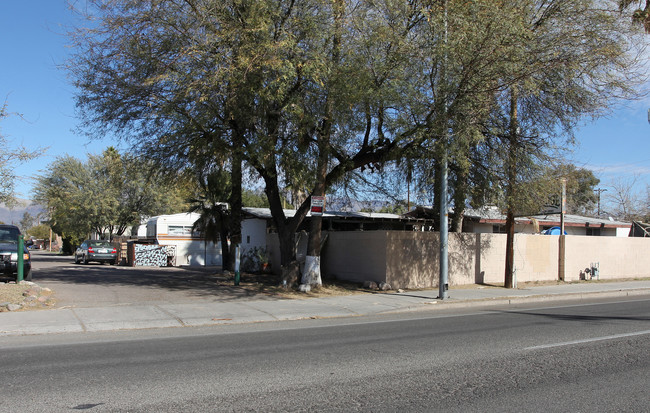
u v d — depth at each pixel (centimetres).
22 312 1120
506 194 1619
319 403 541
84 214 3844
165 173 1702
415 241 1831
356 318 1215
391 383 621
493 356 773
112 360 734
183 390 584
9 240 1611
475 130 1340
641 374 667
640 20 1310
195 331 1003
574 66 1310
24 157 1400
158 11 1324
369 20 1396
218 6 1312
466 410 521
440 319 1194
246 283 1839
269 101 1364
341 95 1366
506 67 1266
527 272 2167
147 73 1408
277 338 926
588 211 5222
